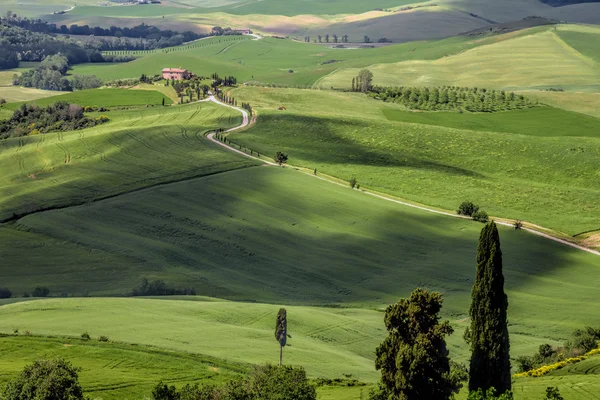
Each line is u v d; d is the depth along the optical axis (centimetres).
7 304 14838
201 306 14800
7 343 12056
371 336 14100
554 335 14562
